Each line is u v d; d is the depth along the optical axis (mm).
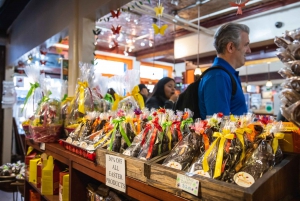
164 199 828
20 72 5691
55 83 2439
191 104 1583
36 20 3506
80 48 2359
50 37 3010
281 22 3770
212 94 1438
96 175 1208
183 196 761
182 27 4773
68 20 2568
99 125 1489
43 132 1844
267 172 719
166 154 1002
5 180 2896
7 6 3689
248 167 774
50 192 1782
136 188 948
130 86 1868
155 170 860
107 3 2023
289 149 884
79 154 1387
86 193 1485
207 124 995
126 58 7422
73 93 2393
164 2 3863
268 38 3916
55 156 1656
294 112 899
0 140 4887
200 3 3857
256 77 6105
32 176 2010
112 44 6410
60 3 2770
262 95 5699
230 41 1577
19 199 3482
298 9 3607
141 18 4500
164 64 8484
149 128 1093
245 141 860
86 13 2287
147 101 2773
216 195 670
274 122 952
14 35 4547
